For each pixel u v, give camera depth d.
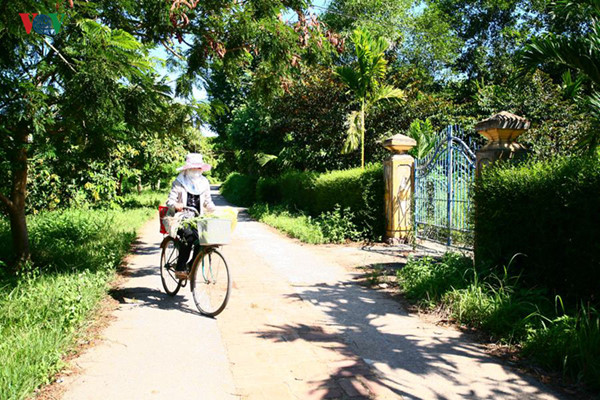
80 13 4.59
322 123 17.39
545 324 4.05
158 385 3.25
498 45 26.53
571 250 4.34
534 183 4.80
